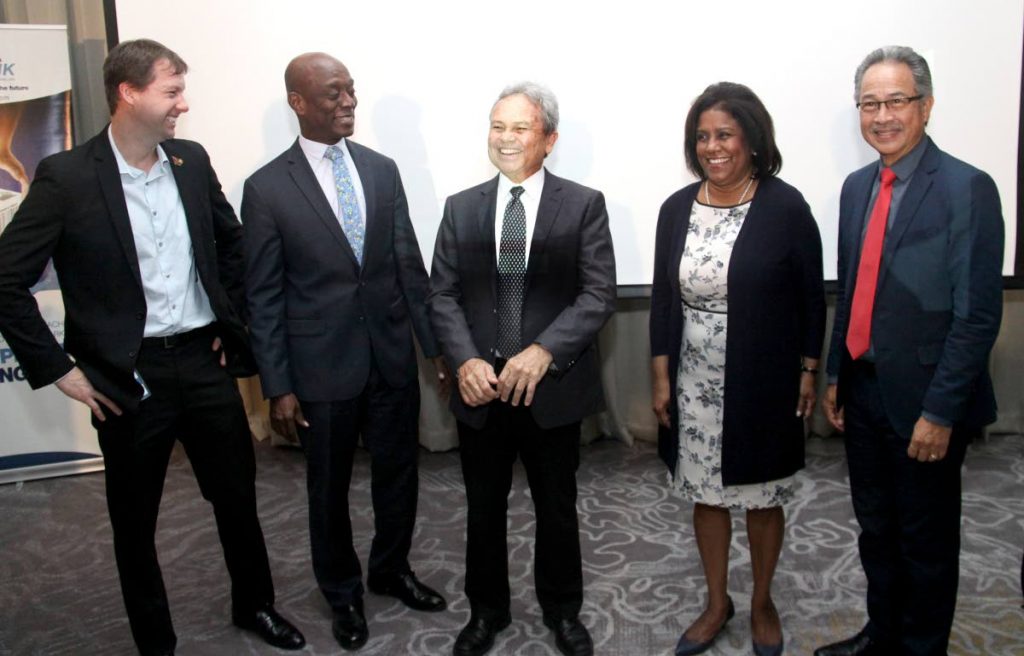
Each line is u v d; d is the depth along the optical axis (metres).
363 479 3.29
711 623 2.03
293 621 2.23
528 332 1.87
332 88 1.95
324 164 2.05
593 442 3.63
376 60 2.70
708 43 2.66
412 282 2.16
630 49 2.69
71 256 1.76
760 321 1.78
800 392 1.89
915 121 1.62
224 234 2.03
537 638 2.10
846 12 2.58
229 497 2.01
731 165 1.74
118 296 1.78
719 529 1.99
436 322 1.93
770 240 1.76
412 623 2.20
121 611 2.33
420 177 2.77
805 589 2.30
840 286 1.84
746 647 2.02
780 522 1.94
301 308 2.01
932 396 1.60
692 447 1.92
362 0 2.66
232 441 1.97
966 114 2.57
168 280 1.84
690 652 2.01
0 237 1.71
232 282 2.06
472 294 1.92
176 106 1.75
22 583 2.51
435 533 2.78
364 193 2.05
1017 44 2.51
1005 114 2.55
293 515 2.95
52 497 3.16
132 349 1.78
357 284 2.04
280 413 2.01
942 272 1.60
